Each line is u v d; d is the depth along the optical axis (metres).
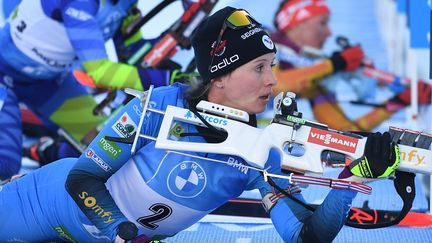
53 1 15.41
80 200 8.08
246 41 7.83
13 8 15.89
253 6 20.95
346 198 7.49
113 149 8.10
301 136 7.60
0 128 15.88
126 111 8.16
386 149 7.06
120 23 17.59
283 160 7.56
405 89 20.33
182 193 8.34
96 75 14.88
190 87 8.25
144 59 18.81
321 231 7.81
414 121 16.55
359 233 11.76
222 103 8.22
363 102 20.53
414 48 16.55
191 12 18.80
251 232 11.85
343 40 20.89
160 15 18.78
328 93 20.61
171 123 7.91
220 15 7.98
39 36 15.81
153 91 8.23
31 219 9.16
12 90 16.58
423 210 13.24
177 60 19.00
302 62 20.88
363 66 20.50
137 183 8.41
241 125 7.82
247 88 7.94
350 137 7.52
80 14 15.03
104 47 15.20
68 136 17.89
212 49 7.97
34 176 9.39
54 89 17.53
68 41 15.99
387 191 13.83
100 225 7.98
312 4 20.78
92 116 17.81
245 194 13.24
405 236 11.65
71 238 9.15
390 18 20.81
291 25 20.81
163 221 8.70
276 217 8.41
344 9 21.05
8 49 16.03
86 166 8.16
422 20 16.50
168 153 8.27
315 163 7.50
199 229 11.99
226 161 8.28
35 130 20.05
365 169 7.16
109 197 8.12
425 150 7.31
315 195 13.73
